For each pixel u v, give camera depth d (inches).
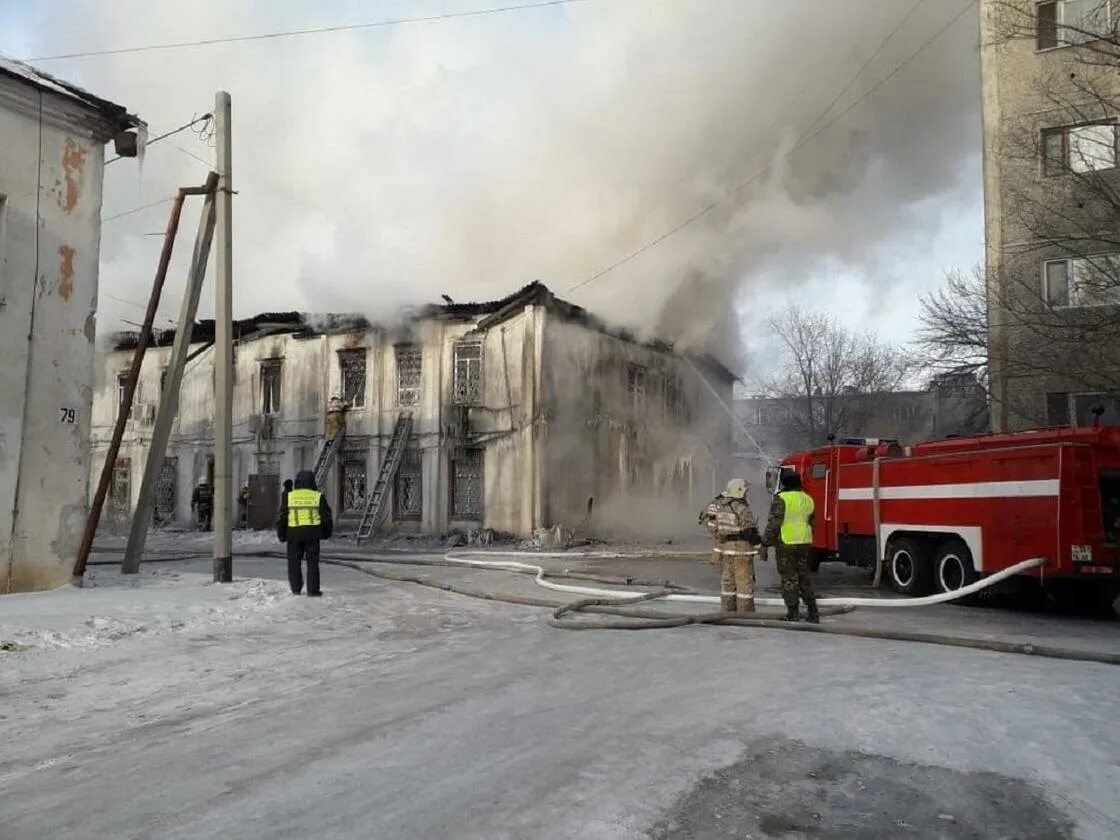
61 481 435.5
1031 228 648.4
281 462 1045.8
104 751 184.1
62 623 315.0
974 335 818.2
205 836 134.3
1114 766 162.6
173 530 1074.7
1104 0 625.0
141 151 474.3
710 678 241.4
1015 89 693.9
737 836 133.6
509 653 287.9
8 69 412.5
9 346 416.2
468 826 136.4
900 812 143.5
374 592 468.4
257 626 347.9
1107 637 321.4
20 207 423.2
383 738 186.5
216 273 469.7
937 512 440.8
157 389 1141.7
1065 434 390.0
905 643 301.0
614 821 138.2
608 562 680.4
